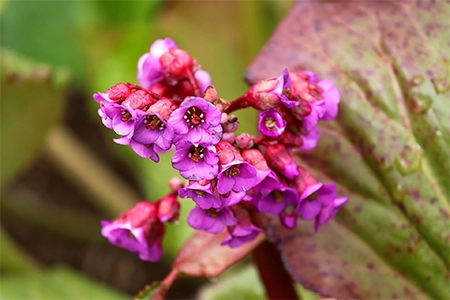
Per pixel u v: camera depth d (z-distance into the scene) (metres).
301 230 0.48
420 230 0.48
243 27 0.78
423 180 0.48
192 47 0.78
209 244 0.47
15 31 0.84
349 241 0.48
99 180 0.88
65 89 0.66
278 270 0.49
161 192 0.72
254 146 0.43
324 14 0.50
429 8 0.49
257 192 0.42
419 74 0.48
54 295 0.62
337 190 0.49
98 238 0.88
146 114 0.40
